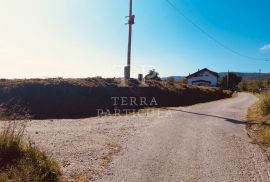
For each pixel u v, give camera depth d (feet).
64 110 67.31
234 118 53.67
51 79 82.69
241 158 26.71
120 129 39.04
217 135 36.88
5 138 21.02
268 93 62.90
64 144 29.43
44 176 18.40
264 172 23.07
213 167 23.88
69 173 20.97
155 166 23.62
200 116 54.75
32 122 43.19
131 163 24.17
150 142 31.83
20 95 70.59
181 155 27.09
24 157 19.94
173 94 97.91
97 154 26.32
